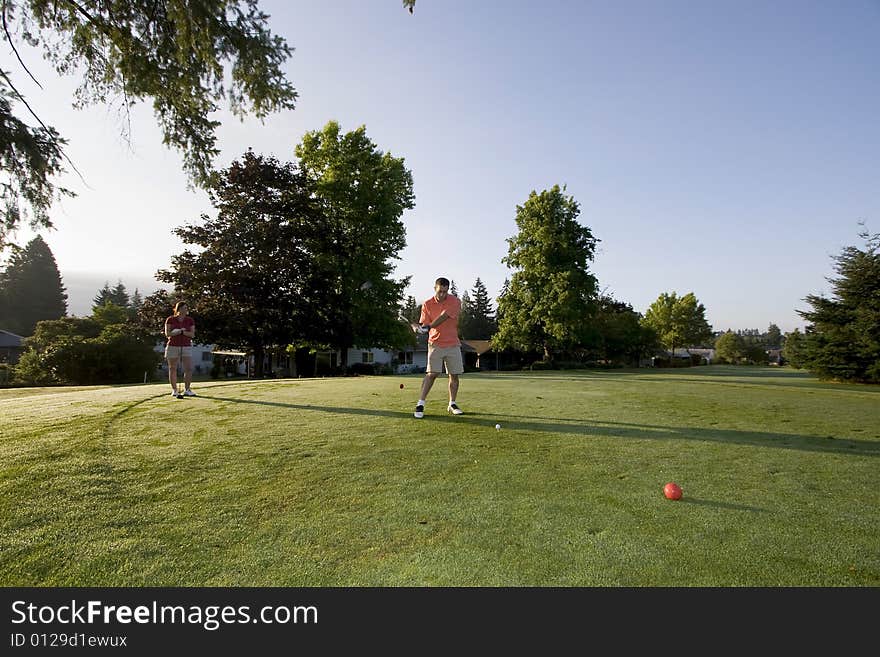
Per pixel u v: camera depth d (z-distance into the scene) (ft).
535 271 99.76
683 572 5.83
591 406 19.35
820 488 9.01
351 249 83.87
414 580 5.74
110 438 12.23
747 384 40.11
